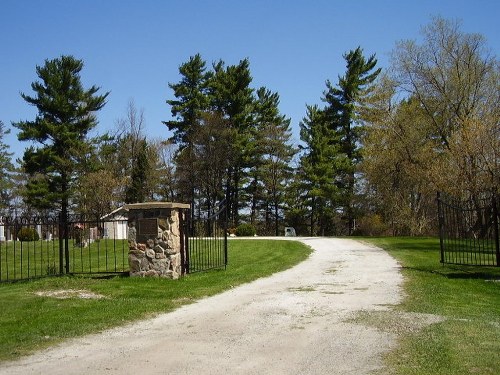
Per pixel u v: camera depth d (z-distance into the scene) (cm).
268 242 2580
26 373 509
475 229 2377
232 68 4975
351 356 558
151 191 5241
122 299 923
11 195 5616
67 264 1325
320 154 4788
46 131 3734
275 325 720
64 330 685
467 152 2475
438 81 3152
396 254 1848
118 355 571
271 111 5366
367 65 4791
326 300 924
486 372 490
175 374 501
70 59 3847
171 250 1172
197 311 830
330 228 5381
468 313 809
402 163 3422
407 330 675
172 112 4972
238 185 5375
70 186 3816
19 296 952
